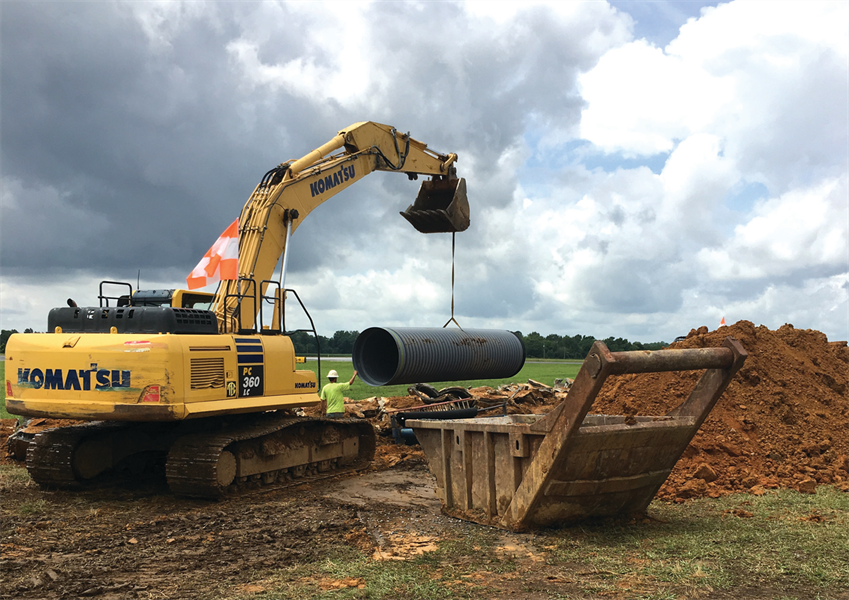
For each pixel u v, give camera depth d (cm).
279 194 1102
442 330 1255
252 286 1070
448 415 1425
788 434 1040
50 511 877
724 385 715
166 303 1062
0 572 606
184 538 723
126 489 1023
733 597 517
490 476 738
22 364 935
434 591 535
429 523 772
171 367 861
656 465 730
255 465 992
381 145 1288
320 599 521
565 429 642
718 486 899
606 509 728
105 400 877
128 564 626
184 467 916
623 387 1148
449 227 1270
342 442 1177
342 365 4725
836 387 1214
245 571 602
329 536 724
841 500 820
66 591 550
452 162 1425
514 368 1380
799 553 616
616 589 536
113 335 888
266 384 1005
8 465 1220
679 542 655
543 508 692
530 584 554
